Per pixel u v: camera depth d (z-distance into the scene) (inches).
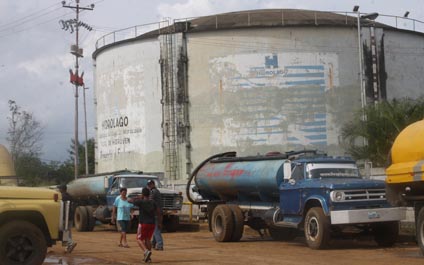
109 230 1233.4
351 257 610.9
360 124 1262.3
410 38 1780.3
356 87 1659.7
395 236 700.7
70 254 709.9
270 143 1616.6
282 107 1619.1
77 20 2154.3
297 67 1630.2
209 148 1652.3
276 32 1637.6
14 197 512.4
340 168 749.3
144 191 620.7
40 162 2748.5
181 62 1688.0
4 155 677.9
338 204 670.5
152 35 1752.0
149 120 1752.0
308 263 571.2
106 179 1165.7
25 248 505.4
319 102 1627.7
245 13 1772.9
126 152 1807.3
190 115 1680.6
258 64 1633.9
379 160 1179.3
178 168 1673.2
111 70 1870.1
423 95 1560.0
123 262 619.2
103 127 1914.4
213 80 1660.9
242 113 1632.6
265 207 818.8
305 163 745.0
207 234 1032.8
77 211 1205.1
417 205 602.9
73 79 2124.8
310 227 697.6
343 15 1818.4
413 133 596.1
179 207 1120.2
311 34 1643.7
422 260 571.5
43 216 517.0
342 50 1657.2
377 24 1739.7
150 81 1755.7
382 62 1697.8
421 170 568.1
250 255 660.1
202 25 1694.1
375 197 682.8
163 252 707.4
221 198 922.7
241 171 844.6
